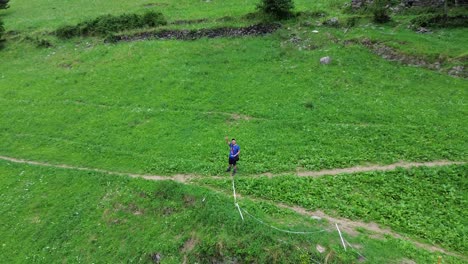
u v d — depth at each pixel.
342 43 41.09
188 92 38.22
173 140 32.12
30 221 27.34
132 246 23.81
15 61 50.81
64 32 53.09
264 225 20.75
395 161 26.19
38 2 71.00
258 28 45.66
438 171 24.58
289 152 28.39
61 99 40.78
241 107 35.00
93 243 24.88
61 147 34.03
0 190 30.45
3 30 55.81
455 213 21.53
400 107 31.61
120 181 28.56
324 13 46.97
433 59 35.84
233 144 26.02
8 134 37.03
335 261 18.05
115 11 59.16
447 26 40.34
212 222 22.14
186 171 28.23
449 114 29.97
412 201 22.66
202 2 57.84
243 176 26.59
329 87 35.56
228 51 43.62
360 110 31.94
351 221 21.36
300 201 23.17
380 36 40.06
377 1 46.12
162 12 55.66
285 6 46.19
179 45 46.09
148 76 41.66
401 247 18.77
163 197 25.98
